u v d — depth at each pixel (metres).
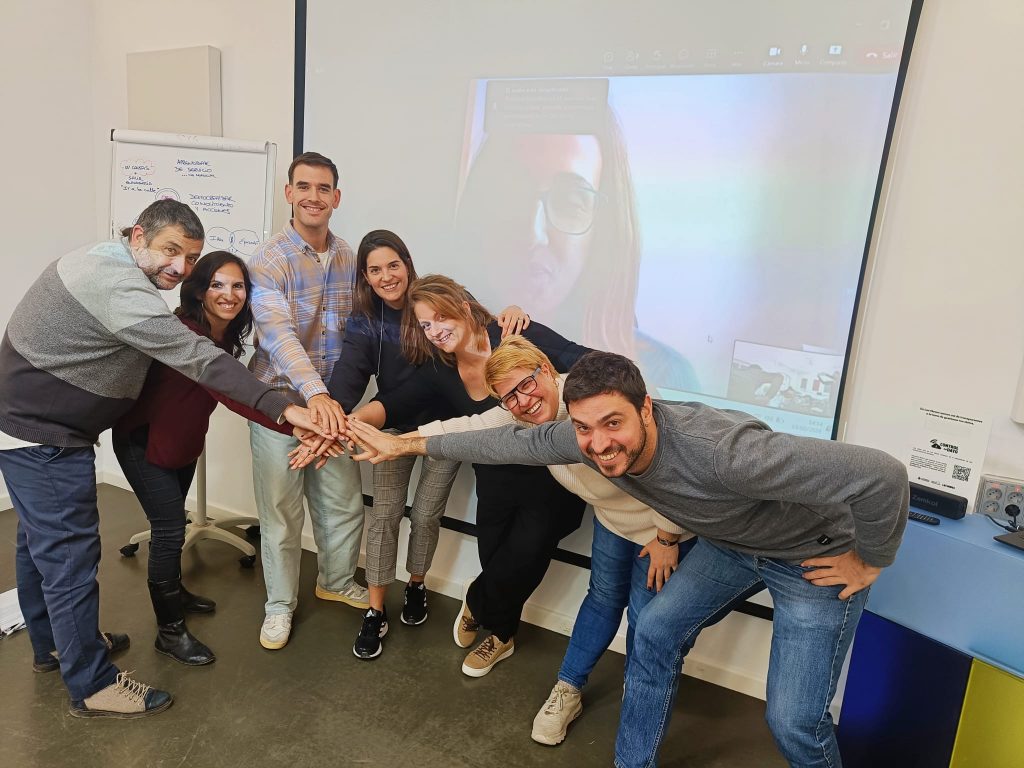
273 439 2.14
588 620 1.89
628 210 1.98
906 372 1.78
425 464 2.22
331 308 2.22
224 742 1.78
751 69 1.78
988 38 1.57
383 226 2.38
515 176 2.12
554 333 2.12
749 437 1.21
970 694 1.58
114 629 2.24
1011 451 1.69
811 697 1.35
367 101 2.33
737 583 1.53
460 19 2.12
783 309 1.85
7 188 2.95
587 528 2.22
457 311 1.99
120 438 1.92
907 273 1.74
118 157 2.69
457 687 2.07
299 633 2.31
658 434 1.29
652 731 1.61
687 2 1.82
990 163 1.61
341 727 1.86
